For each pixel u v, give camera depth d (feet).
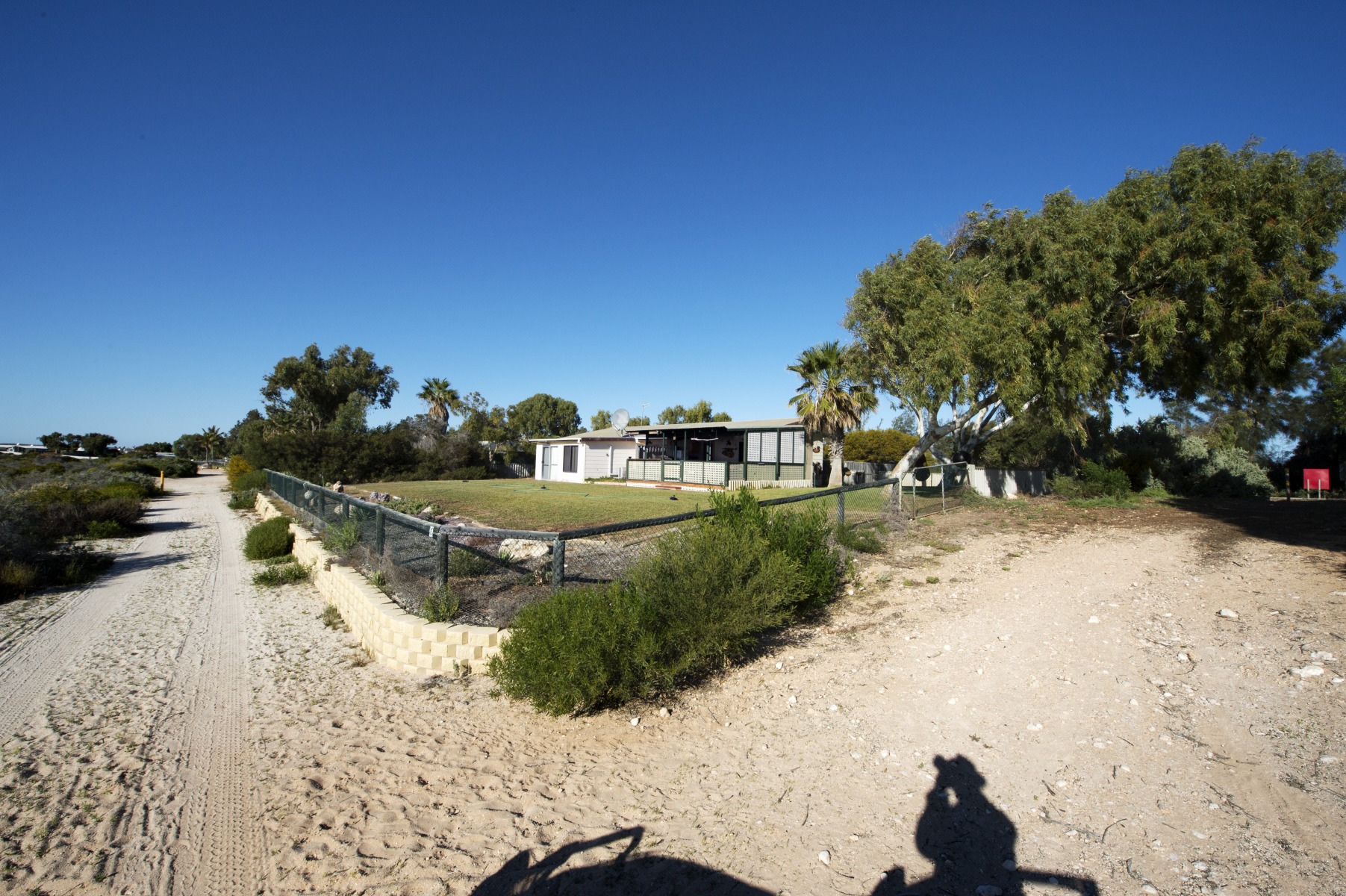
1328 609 20.54
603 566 24.97
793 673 18.70
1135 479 74.59
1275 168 47.24
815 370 79.56
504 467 155.74
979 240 62.13
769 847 10.83
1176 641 18.88
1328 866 9.21
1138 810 11.02
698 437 97.81
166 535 64.18
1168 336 50.11
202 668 23.86
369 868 11.07
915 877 9.76
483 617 21.93
